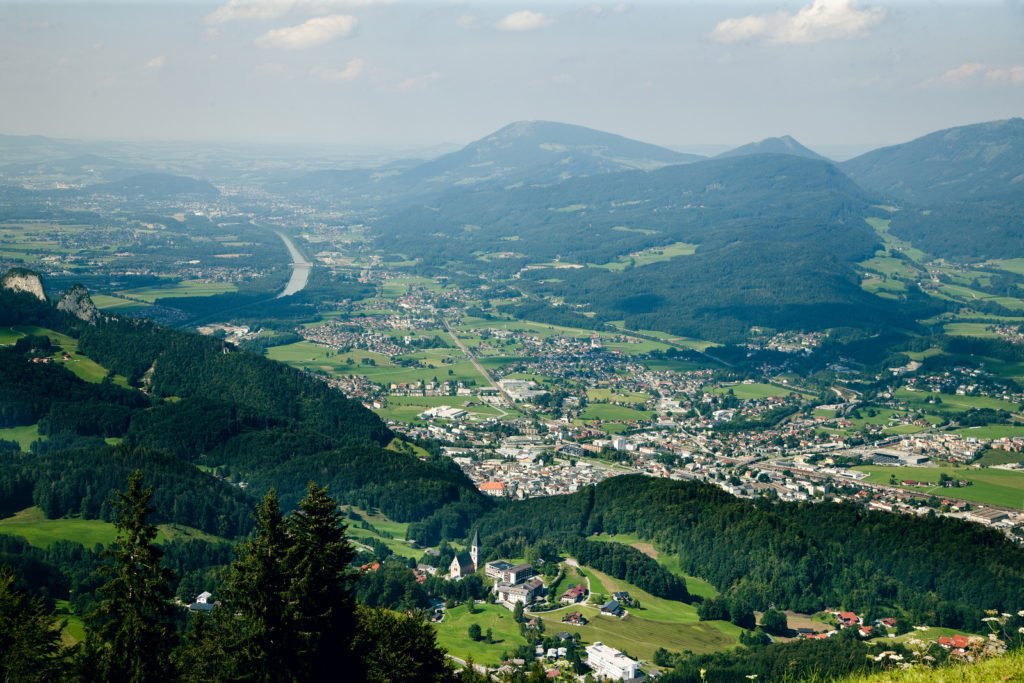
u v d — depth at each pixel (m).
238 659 112.50
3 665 117.94
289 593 111.50
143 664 113.12
